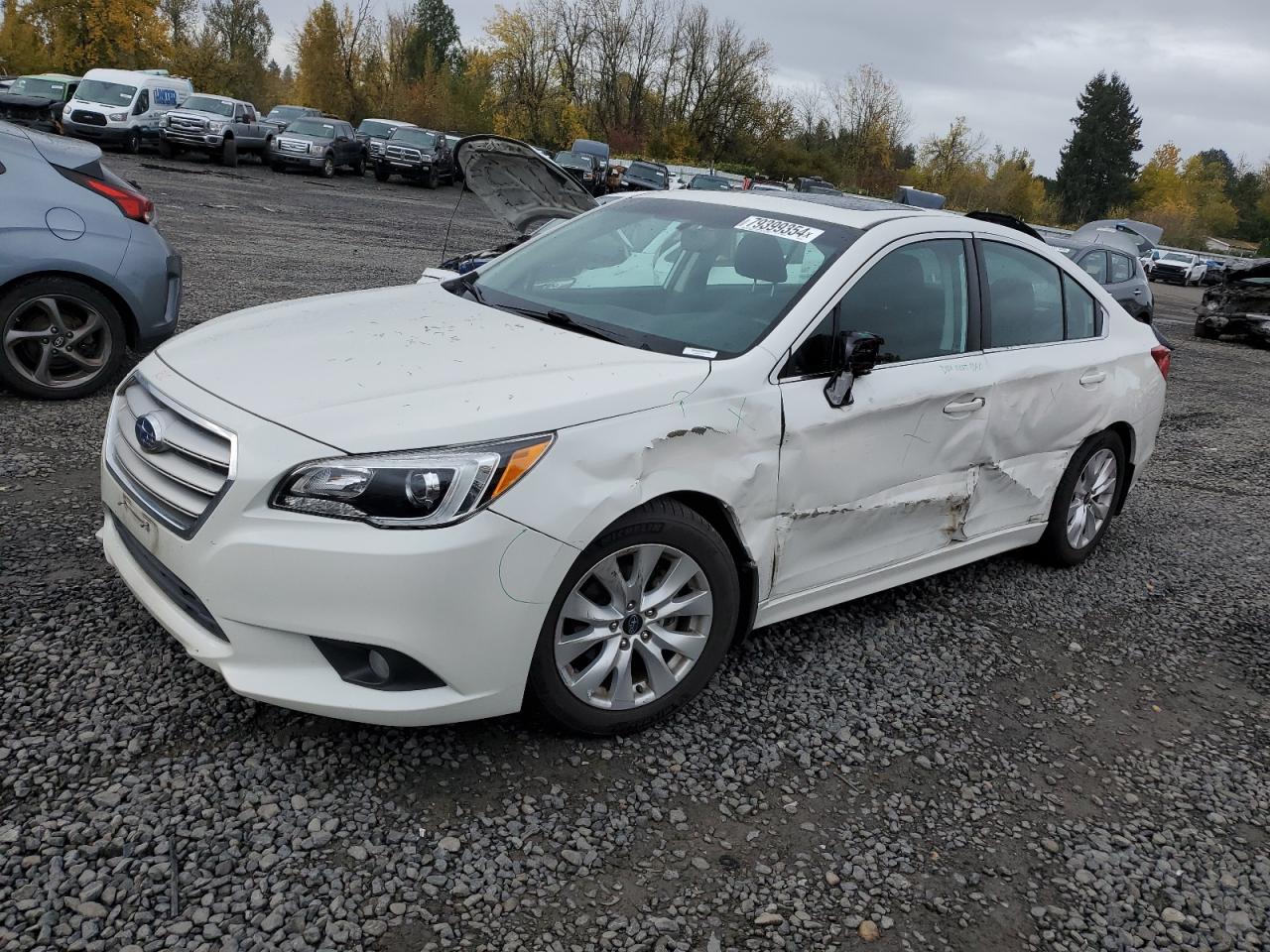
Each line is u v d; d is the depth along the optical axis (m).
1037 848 2.89
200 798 2.60
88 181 5.86
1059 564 5.02
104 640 3.27
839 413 3.41
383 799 2.69
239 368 2.95
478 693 2.71
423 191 33.84
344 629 2.54
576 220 4.46
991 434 4.12
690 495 3.06
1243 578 5.31
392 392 2.77
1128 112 106.06
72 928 2.16
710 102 67.81
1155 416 5.17
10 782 2.57
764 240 3.81
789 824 2.83
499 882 2.46
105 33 51.09
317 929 2.25
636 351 3.25
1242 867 2.92
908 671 3.81
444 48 79.19
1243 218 109.38
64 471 4.76
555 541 2.69
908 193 28.81
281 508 2.54
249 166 32.88
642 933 2.37
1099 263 13.95
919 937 2.48
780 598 3.47
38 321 5.80
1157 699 3.88
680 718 3.27
